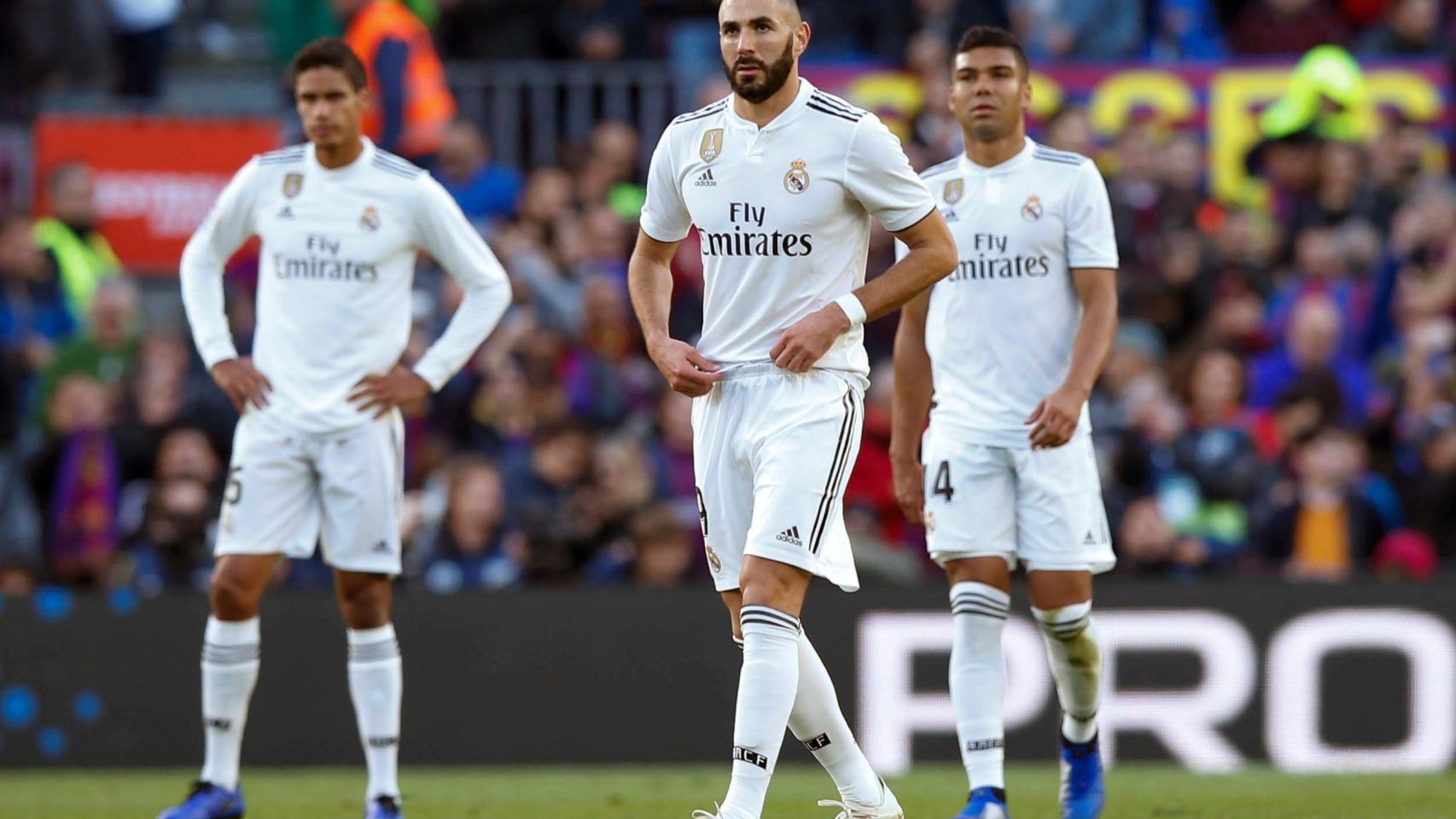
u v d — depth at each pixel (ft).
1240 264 142.72
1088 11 161.38
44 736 107.34
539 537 115.75
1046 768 106.22
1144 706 107.04
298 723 107.86
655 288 67.46
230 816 77.56
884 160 63.16
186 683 107.96
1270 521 120.57
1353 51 161.89
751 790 61.21
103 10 162.81
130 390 127.34
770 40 62.34
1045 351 73.97
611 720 108.17
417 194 79.56
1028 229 73.92
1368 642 106.83
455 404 128.77
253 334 134.62
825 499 63.05
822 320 62.39
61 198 141.79
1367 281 143.23
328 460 78.28
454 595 108.68
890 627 106.93
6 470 132.77
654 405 135.54
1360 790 94.68
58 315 141.08
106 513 124.16
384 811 77.97
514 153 156.97
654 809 87.76
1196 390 127.95
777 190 63.41
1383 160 150.82
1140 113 157.28
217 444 127.75
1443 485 126.31
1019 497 74.08
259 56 174.29
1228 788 95.66
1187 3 165.58
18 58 165.37
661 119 157.69
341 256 78.79
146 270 144.87
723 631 108.58
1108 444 123.85
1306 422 126.72
